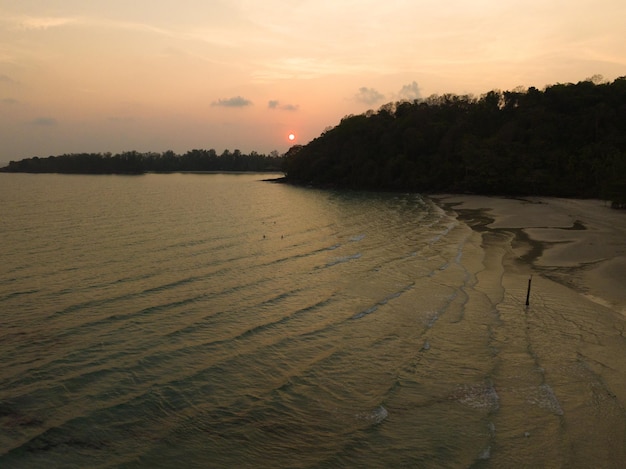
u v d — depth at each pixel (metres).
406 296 21.27
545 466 9.24
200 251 31.91
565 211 55.41
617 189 55.44
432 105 134.25
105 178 171.75
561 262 27.72
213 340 15.96
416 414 11.25
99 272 25.14
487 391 12.31
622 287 21.81
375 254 31.80
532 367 13.66
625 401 11.65
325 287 23.02
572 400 11.75
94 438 10.17
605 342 15.47
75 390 12.23
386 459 9.55
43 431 10.34
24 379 12.75
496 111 114.44
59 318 17.81
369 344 15.69
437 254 31.34
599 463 9.30
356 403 11.84
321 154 128.62
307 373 13.52
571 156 84.31
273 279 24.64
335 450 9.88
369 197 88.88
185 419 11.04
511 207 63.12
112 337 15.99
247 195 90.56
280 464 9.42
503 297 20.81
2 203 63.56
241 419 11.07
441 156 103.88
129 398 11.89
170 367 13.75
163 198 77.75
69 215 50.19
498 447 9.86
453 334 16.47
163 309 19.23
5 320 17.44
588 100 97.19
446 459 9.52
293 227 45.19
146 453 9.72
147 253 30.62
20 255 28.94
